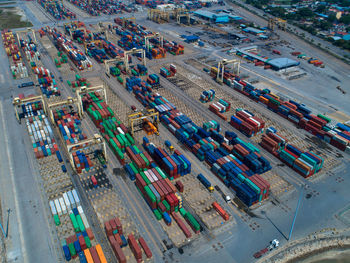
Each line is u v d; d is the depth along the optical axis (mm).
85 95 155000
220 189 97188
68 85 170500
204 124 125000
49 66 198250
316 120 130000
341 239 81062
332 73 194875
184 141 118250
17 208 87875
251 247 77625
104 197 92750
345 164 110500
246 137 125875
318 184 100375
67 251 72750
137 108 146500
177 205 85188
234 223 84750
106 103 145000
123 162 106875
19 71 185000
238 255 75375
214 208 89438
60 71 190625
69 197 89688
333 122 135500
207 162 108562
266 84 175875
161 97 148125
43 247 76438
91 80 178500
